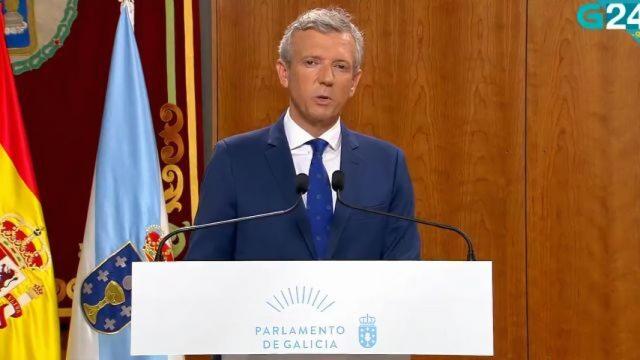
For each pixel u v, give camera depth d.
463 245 13.73
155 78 12.94
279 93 13.76
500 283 13.77
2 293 10.02
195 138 12.98
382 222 7.51
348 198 7.39
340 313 5.28
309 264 5.30
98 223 10.20
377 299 5.29
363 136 7.98
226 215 7.45
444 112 13.79
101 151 10.41
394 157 7.89
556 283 13.75
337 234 7.24
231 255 7.54
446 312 5.29
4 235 10.09
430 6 13.79
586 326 13.74
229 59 13.73
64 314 12.48
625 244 13.72
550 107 13.76
